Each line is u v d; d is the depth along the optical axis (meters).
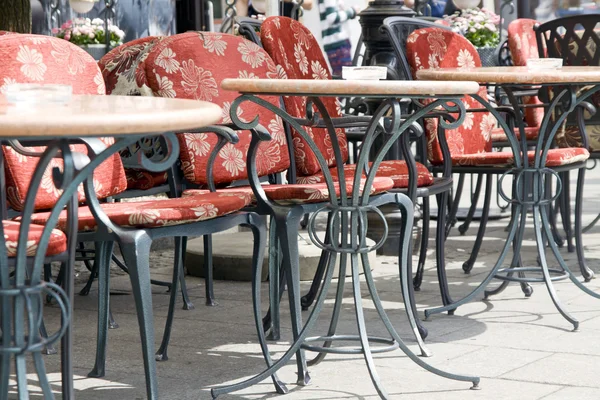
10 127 2.31
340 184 4.13
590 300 5.80
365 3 11.66
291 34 5.36
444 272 5.55
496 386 4.16
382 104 3.98
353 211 4.12
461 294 5.99
